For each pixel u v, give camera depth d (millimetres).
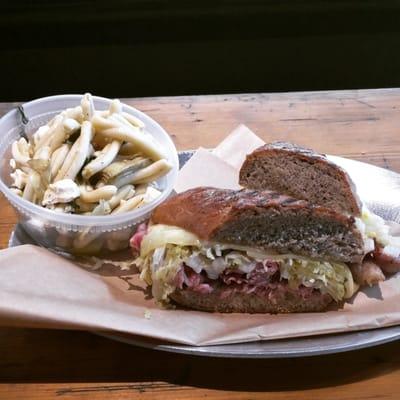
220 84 803
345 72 815
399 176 442
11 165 404
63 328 326
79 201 379
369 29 787
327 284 359
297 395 333
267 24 766
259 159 402
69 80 779
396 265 378
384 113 523
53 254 358
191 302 359
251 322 352
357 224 364
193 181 428
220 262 356
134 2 736
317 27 777
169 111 509
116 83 787
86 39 753
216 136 490
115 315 333
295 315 360
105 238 379
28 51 753
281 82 812
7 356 340
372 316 349
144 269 359
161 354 344
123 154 401
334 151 484
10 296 324
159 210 372
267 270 357
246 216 343
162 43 766
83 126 393
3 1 720
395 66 815
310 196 391
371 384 340
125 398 326
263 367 342
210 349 328
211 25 759
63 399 323
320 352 332
